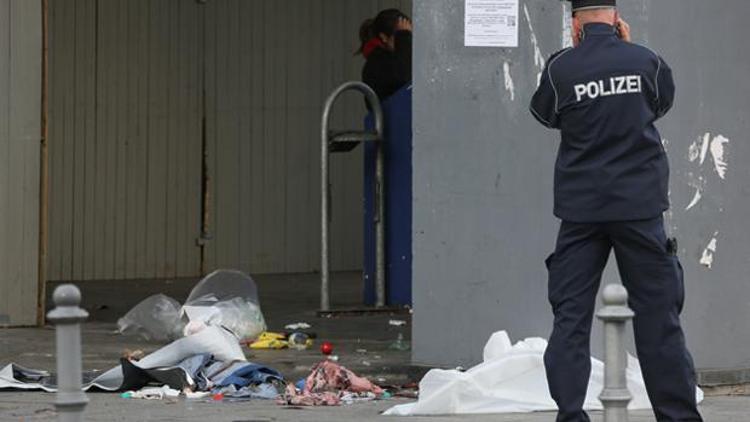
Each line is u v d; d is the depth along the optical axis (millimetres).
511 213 18656
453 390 16719
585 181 13828
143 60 38250
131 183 38094
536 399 16953
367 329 26250
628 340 17641
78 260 37406
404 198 28938
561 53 14102
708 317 18688
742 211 18922
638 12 18203
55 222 37125
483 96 18719
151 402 17656
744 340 18984
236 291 24562
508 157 18656
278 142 39938
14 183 26328
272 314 29125
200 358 19109
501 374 16969
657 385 13961
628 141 13750
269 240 39812
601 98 13750
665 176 13945
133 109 38125
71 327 10289
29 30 26344
